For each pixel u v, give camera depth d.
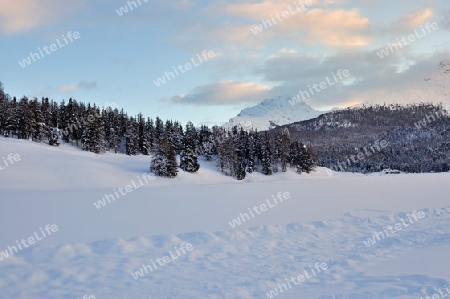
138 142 92.81
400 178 51.59
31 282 8.33
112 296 7.44
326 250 10.80
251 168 83.56
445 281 7.17
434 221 14.87
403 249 10.45
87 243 11.34
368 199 23.75
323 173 96.12
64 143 86.44
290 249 11.07
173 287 7.92
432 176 57.88
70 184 51.09
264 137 90.56
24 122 79.75
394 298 6.61
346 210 18.72
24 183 48.25
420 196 25.33
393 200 23.03
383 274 8.08
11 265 9.56
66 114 98.62
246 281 8.20
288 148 89.88
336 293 7.09
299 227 14.03
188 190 33.56
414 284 7.19
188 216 17.14
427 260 9.02
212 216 17.17
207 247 11.32
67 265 9.53
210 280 8.34
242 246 11.42
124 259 10.09
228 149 80.69
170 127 104.25
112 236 12.76
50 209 19.06
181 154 74.56
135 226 14.63
